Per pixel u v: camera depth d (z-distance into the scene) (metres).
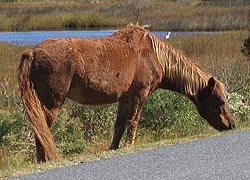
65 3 81.88
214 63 20.08
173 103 14.55
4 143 12.66
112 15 66.44
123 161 8.79
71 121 13.97
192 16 58.72
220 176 7.90
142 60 11.25
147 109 14.38
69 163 8.81
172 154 9.25
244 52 23.94
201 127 14.65
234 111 14.94
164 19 59.28
